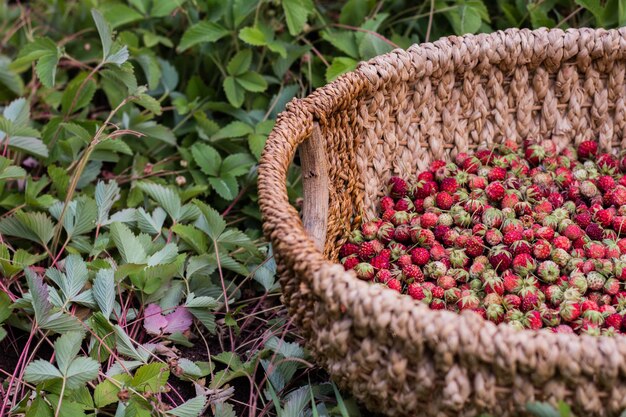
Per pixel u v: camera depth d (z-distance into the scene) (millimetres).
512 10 1827
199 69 1988
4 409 1290
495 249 1395
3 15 2275
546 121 1559
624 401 929
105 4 2047
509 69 1513
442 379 963
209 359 1377
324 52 1938
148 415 1208
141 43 2006
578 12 1818
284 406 1231
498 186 1489
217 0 1857
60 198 1653
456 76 1514
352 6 1856
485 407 949
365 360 1007
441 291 1354
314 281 1029
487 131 1562
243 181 1773
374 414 1219
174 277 1541
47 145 1754
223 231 1562
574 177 1527
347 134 1435
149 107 1646
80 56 2041
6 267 1449
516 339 918
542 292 1337
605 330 1235
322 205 1345
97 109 2027
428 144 1553
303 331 1131
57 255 1555
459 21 1766
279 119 1306
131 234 1485
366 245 1431
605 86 1539
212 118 1906
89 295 1409
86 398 1251
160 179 1749
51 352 1444
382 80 1424
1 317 1380
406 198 1512
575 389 932
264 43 1768
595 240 1422
